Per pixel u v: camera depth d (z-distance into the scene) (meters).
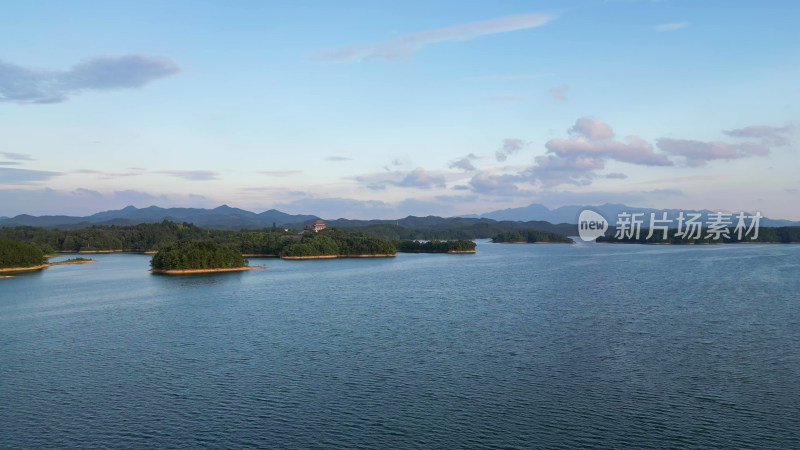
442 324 100.06
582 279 178.50
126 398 60.97
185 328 98.25
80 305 127.38
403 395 61.03
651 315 107.62
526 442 49.34
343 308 120.44
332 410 56.97
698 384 63.94
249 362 74.50
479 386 63.81
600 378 66.31
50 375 69.44
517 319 104.50
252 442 49.88
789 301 124.75
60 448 49.09
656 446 48.31
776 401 58.28
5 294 148.88
